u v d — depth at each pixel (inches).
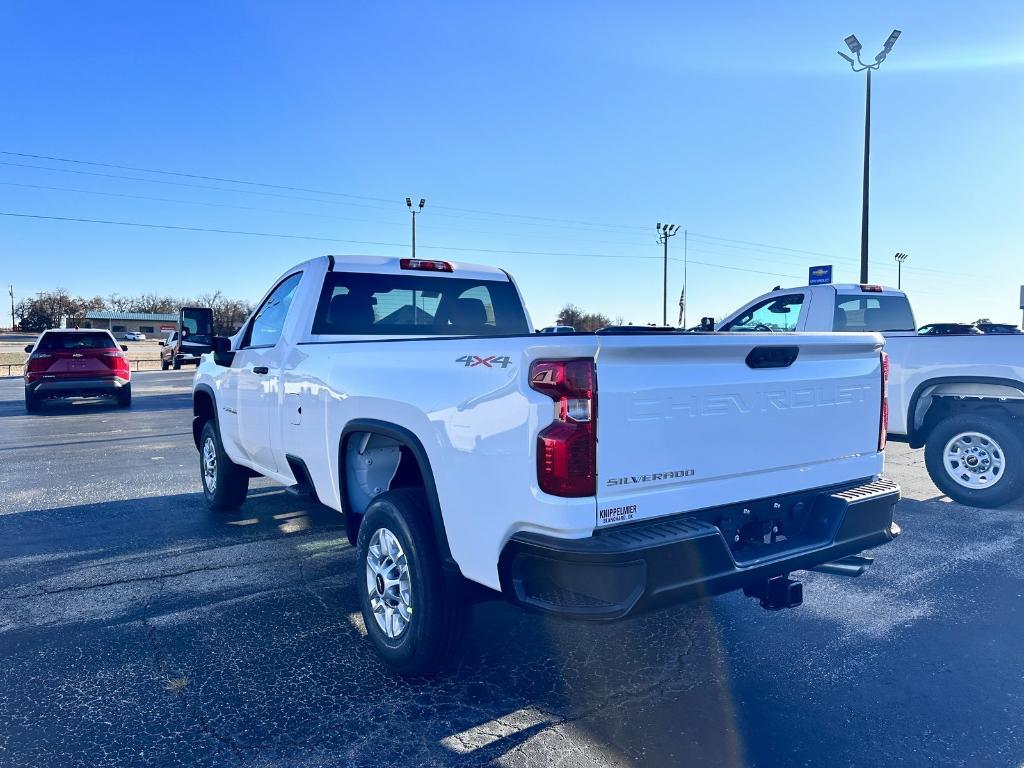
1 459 387.9
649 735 116.3
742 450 121.8
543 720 121.0
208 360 267.0
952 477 274.4
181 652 147.0
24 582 189.0
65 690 131.3
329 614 167.3
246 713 123.3
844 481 141.3
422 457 126.0
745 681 134.8
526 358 106.3
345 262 197.8
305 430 172.7
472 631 157.8
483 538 113.9
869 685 133.2
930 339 277.4
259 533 235.9
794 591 121.0
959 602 173.8
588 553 100.6
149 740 115.2
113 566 202.1
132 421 570.3
